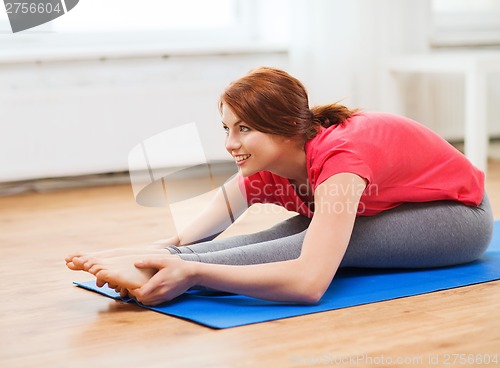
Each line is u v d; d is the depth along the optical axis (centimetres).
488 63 377
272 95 182
